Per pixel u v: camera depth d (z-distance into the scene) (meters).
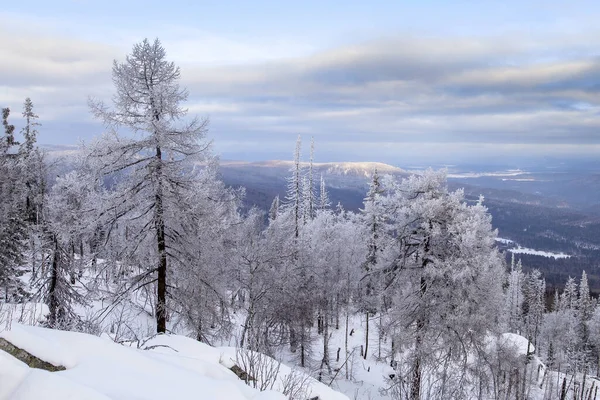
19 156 33.84
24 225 26.58
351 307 40.69
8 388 3.84
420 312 18.58
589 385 44.97
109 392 4.22
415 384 16.58
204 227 16.72
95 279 15.56
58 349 4.96
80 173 15.23
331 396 7.66
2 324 5.59
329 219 43.44
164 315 15.52
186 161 15.44
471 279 18.42
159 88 14.35
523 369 28.22
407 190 20.72
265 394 5.18
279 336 26.20
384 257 20.89
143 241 15.12
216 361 7.71
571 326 61.50
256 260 23.92
